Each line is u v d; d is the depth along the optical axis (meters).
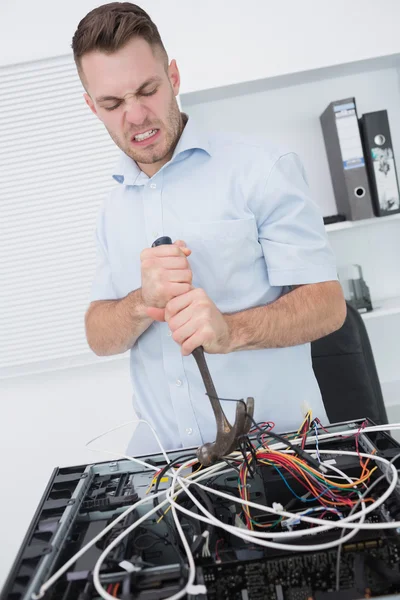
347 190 2.12
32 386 2.56
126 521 0.71
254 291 1.17
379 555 0.59
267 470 0.77
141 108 1.01
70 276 2.51
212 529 0.67
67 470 0.92
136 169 1.25
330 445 0.86
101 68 0.99
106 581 0.59
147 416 1.23
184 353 0.81
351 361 1.54
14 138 2.45
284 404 1.14
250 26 2.33
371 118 2.09
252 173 1.14
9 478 2.60
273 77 2.12
